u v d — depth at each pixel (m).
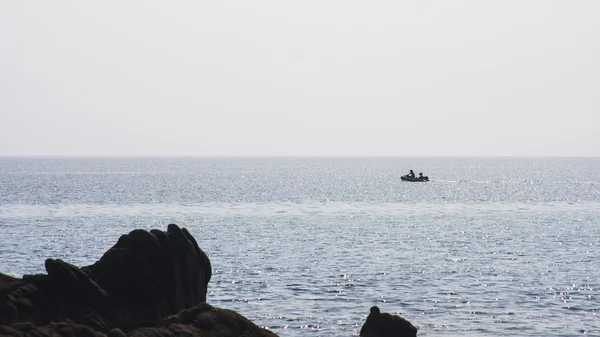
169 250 136.00
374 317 151.25
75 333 111.75
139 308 127.56
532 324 178.38
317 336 164.75
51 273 123.56
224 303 198.75
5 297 117.81
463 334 168.62
